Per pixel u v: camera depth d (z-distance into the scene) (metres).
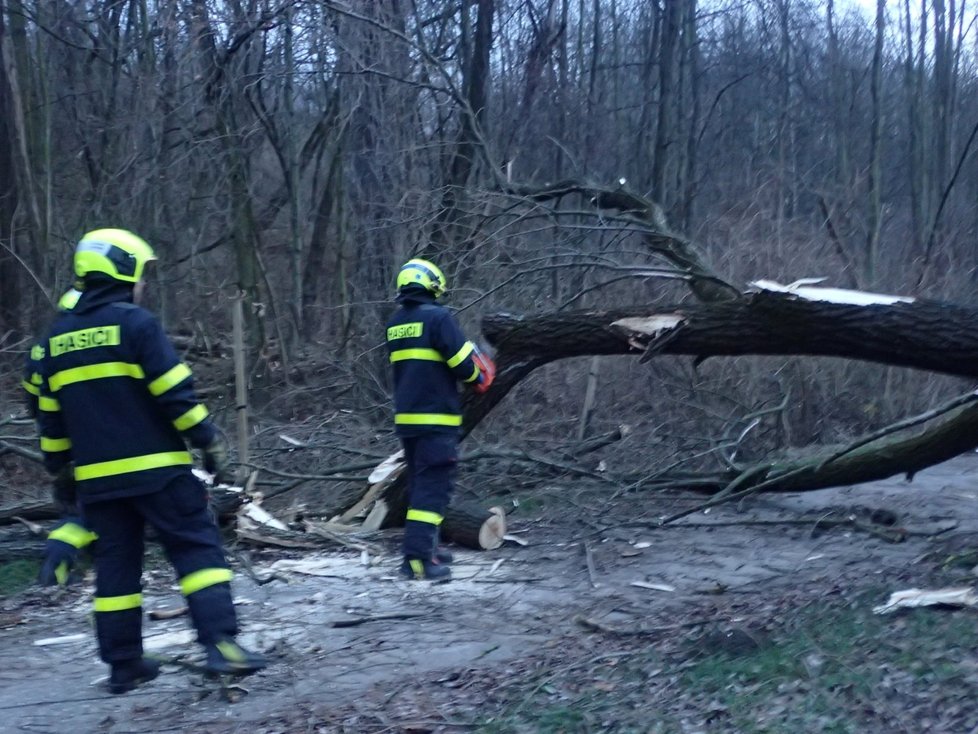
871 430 11.34
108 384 3.93
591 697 4.19
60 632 5.52
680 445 9.84
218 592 4.06
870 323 6.39
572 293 11.02
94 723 4.27
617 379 11.39
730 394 10.80
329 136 14.63
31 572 6.54
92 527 4.09
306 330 15.62
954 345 6.25
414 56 11.37
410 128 11.59
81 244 4.06
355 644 5.22
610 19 20.89
